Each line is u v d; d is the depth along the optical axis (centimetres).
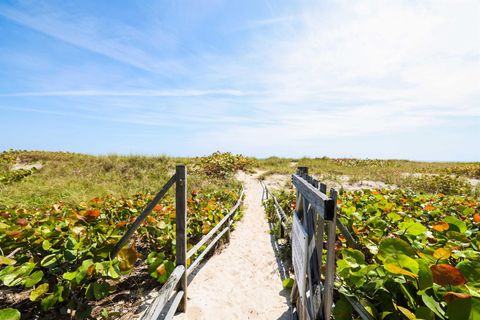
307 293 247
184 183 311
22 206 717
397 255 167
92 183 1077
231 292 384
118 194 916
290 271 448
